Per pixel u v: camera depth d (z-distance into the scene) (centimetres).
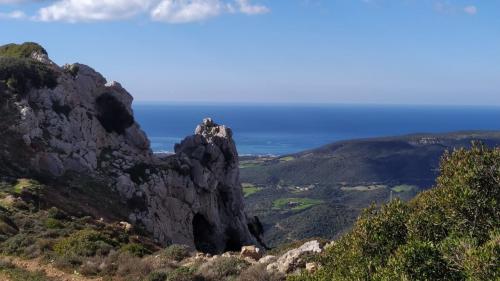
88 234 3434
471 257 1146
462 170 1578
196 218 6400
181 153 6481
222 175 6888
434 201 1602
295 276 1709
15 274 2669
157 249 3900
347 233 1834
